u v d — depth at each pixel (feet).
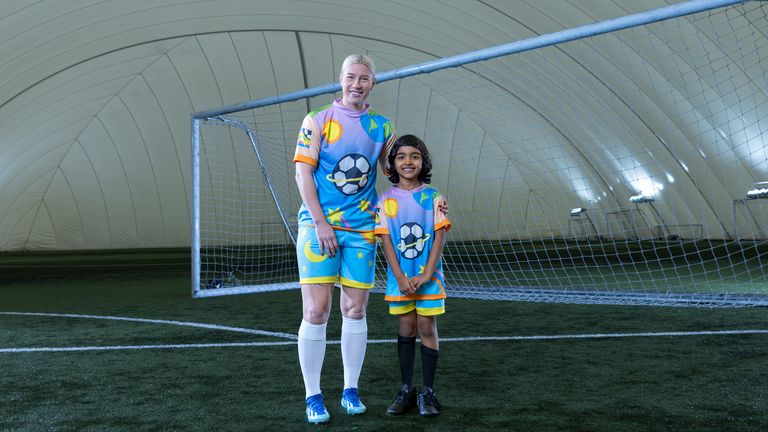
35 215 85.76
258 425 8.80
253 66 70.59
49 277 38.19
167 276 38.34
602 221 79.51
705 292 23.70
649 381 10.93
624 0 42.37
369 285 9.63
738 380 10.91
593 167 73.26
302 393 10.52
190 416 9.25
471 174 81.51
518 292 25.03
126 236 88.79
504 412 9.24
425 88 71.31
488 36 55.62
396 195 9.71
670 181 65.36
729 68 44.47
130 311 21.66
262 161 37.32
